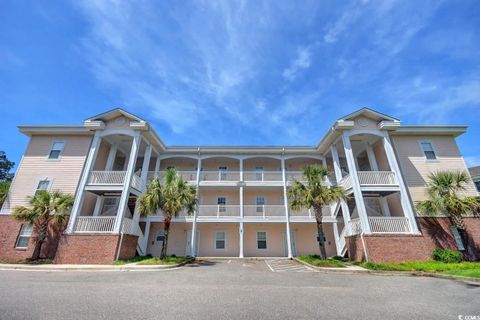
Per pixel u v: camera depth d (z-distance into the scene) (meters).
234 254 17.20
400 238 11.97
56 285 6.36
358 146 17.08
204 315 3.93
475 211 11.91
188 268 10.52
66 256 11.49
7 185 14.38
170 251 16.95
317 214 12.77
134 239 13.59
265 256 17.11
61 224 12.84
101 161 15.60
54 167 14.51
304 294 5.61
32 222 12.07
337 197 12.41
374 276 8.68
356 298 5.25
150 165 19.19
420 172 14.20
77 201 12.73
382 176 13.80
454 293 5.81
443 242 12.33
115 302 4.67
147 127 14.65
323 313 4.11
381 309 4.40
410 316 4.00
